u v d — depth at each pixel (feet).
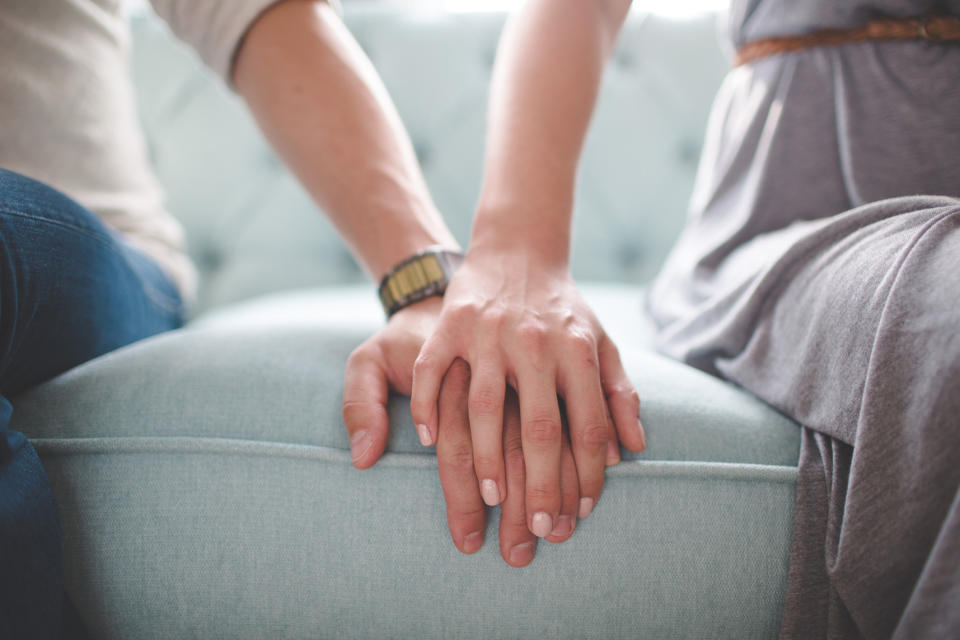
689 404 1.77
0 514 1.46
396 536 1.64
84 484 1.66
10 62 2.15
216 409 1.72
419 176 2.19
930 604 1.37
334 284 3.84
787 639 1.60
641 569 1.64
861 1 1.98
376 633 1.65
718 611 1.64
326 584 1.64
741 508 1.65
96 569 1.65
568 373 1.66
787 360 1.76
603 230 3.71
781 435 1.73
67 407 1.73
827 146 2.05
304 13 2.23
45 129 2.23
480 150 3.65
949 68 1.93
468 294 1.79
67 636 1.62
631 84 3.67
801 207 2.09
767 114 2.17
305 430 1.70
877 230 1.67
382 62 3.66
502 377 1.66
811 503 1.62
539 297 1.77
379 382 1.75
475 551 1.62
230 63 2.27
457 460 1.63
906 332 1.48
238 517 1.65
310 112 2.11
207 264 3.77
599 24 2.14
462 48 3.68
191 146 3.62
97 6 2.42
